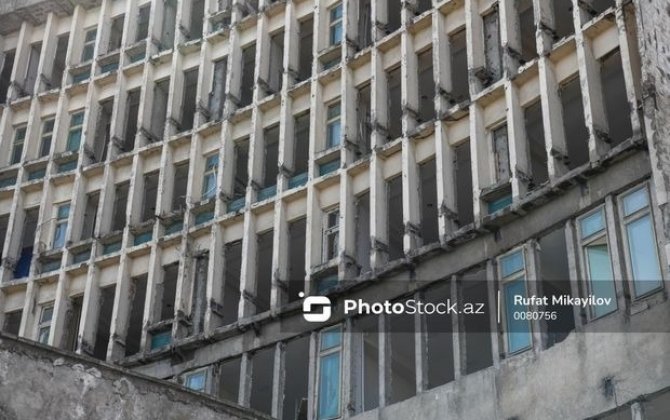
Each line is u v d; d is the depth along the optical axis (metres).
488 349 32.12
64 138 39.34
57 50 41.81
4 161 39.78
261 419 23.31
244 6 37.81
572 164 31.08
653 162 24.59
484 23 31.34
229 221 33.97
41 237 37.41
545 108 28.12
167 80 38.50
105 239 36.22
